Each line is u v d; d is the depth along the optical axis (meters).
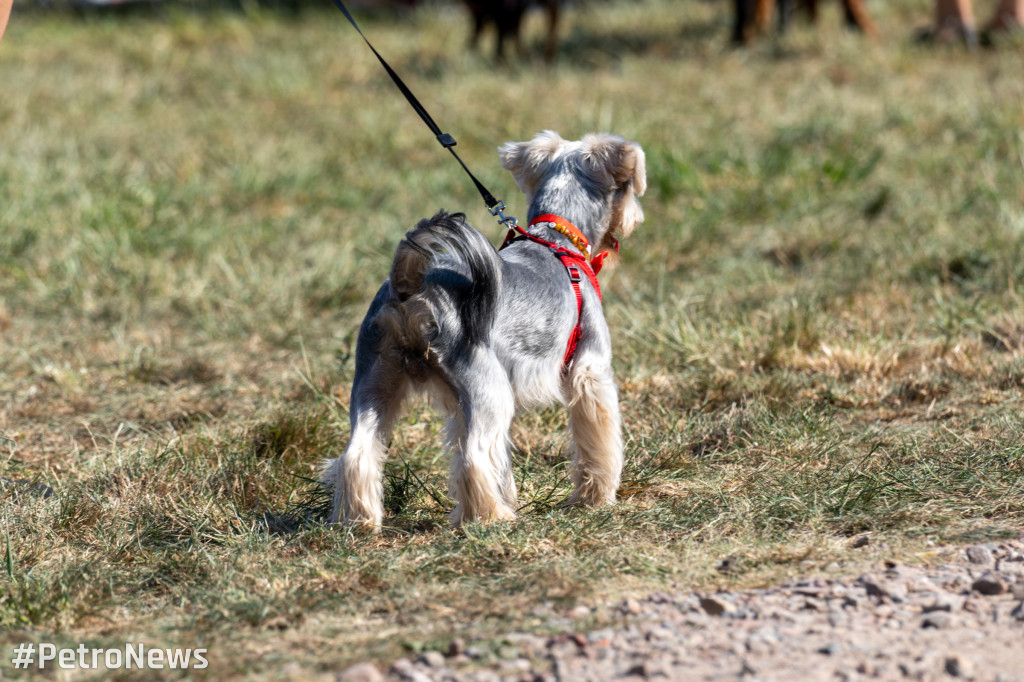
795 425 9.34
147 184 18.52
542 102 22.73
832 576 6.34
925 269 13.36
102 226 16.44
